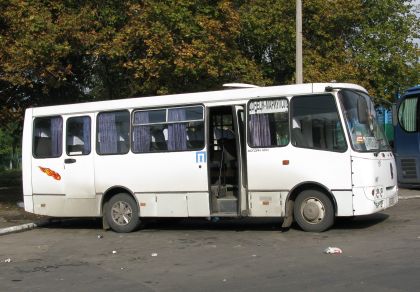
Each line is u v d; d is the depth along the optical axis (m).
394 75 20.97
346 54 19.95
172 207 12.05
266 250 9.62
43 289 7.68
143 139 12.39
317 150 10.85
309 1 19.28
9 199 19.64
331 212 10.81
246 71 17.48
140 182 12.35
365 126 11.16
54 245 11.44
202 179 11.79
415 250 8.89
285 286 7.14
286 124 11.16
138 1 16.12
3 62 14.95
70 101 18.86
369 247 9.34
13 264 9.57
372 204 10.61
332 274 7.64
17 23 14.88
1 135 48.56
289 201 11.17
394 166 11.79
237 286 7.29
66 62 17.09
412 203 15.51
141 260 9.42
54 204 13.21
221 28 16.38
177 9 15.31
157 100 12.34
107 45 15.39
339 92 10.89
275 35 18.86
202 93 11.95
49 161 13.27
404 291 6.64
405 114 19.05
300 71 16.08
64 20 15.03
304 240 10.29
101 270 8.78
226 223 13.36
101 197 12.75
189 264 8.87
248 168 11.37
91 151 12.85
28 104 18.36
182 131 12.03
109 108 12.78
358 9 19.97
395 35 20.86
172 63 15.24
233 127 11.95
